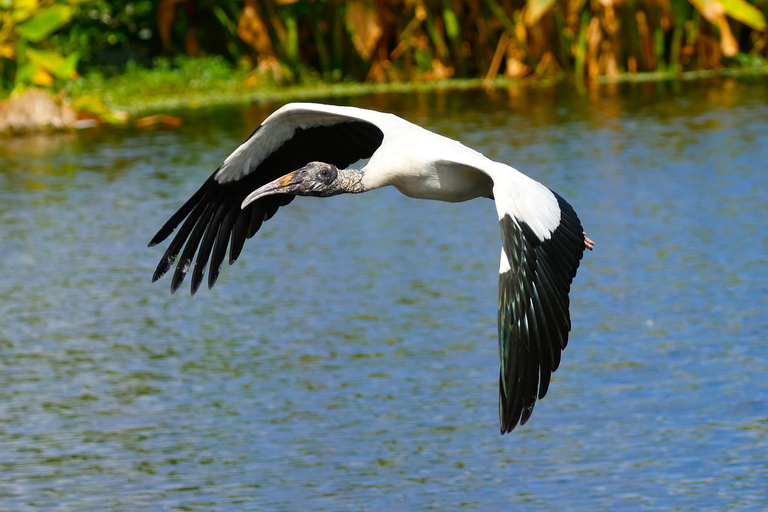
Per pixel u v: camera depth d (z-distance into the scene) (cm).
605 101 2862
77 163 2305
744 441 938
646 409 1010
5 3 2705
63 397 1099
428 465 927
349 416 1026
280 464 938
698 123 2455
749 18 3147
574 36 3356
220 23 3469
